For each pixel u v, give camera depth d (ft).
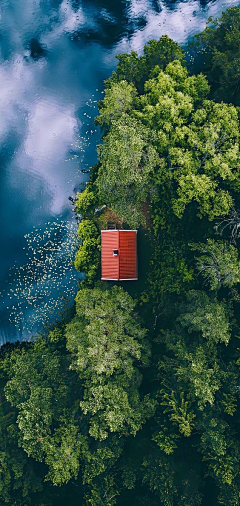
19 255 133.69
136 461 111.86
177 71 105.29
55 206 135.03
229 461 102.58
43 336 129.39
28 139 137.69
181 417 103.55
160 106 101.76
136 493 112.37
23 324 132.16
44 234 134.00
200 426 106.52
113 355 104.12
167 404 107.45
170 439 106.52
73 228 133.28
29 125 138.51
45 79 139.33
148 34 137.80
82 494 113.09
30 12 138.92
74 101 137.69
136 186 106.73
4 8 139.44
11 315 132.46
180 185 102.99
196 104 110.42
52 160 136.36
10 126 138.72
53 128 137.39
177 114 101.71
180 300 119.55
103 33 138.31
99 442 108.17
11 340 132.26
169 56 114.32
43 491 112.27
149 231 128.57
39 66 139.54
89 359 107.24
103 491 106.42
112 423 100.48
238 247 115.14
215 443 102.32
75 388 115.24
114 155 102.27
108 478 107.34
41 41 138.82
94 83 137.80
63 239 133.39
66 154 136.26
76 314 121.90
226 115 101.60
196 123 105.19
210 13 136.67
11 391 107.34
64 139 136.67
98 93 137.39
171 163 103.65
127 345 106.63
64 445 101.71
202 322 106.73
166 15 137.49
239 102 116.98
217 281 106.63
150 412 108.68
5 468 105.60
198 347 109.09
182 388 109.29
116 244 121.29
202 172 107.24
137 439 114.73
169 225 123.13
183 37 137.18
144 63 115.03
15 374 110.83
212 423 103.86
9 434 109.09
